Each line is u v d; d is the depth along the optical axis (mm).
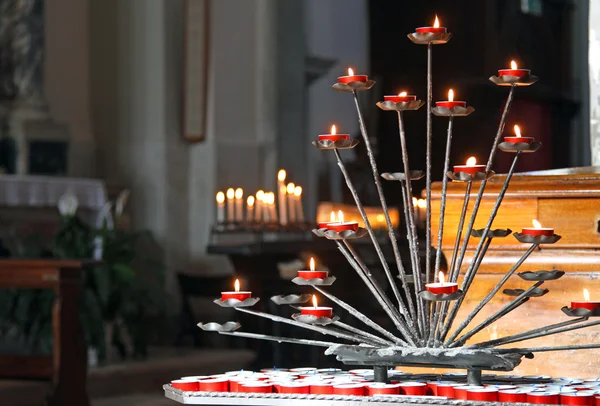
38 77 10836
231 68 10977
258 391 2209
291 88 11227
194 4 10805
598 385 2250
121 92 11078
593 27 3879
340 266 8852
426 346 2262
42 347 7340
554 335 2746
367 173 10812
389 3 11031
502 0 10359
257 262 9359
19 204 9281
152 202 10781
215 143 10789
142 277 10484
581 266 2744
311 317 2230
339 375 2434
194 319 9789
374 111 10945
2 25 10688
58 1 11047
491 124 10242
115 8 11164
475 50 10508
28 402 6828
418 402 2078
